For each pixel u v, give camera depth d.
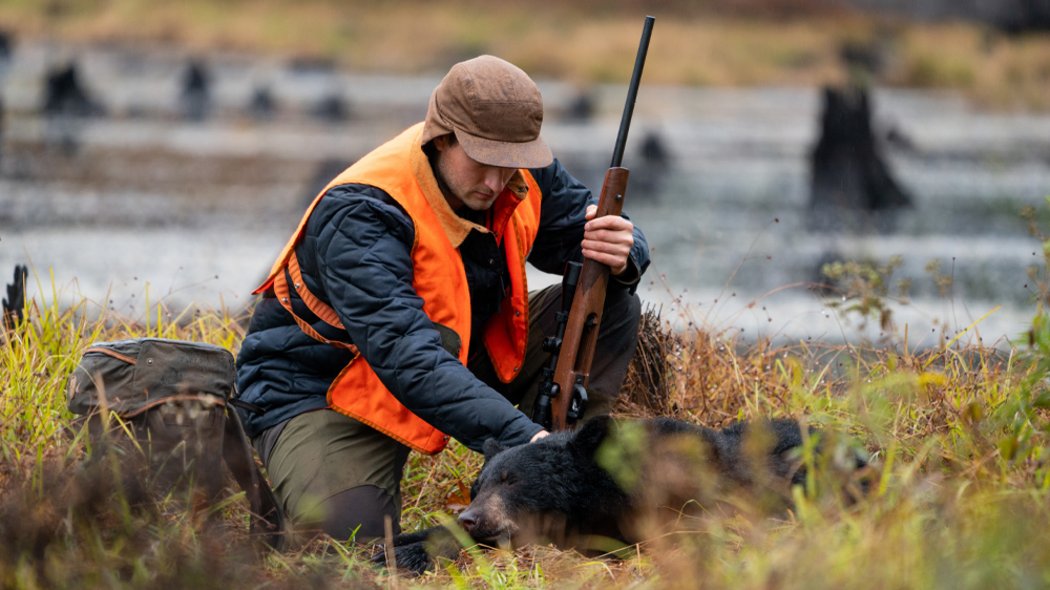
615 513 10.52
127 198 47.44
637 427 10.66
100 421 10.63
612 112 86.69
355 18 128.00
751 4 137.25
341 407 11.66
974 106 96.31
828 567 7.80
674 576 8.42
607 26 128.12
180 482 10.56
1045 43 126.38
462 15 131.00
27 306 14.24
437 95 11.40
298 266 11.70
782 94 102.00
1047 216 42.78
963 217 45.31
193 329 15.85
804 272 33.25
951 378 13.11
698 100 95.75
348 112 81.38
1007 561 7.86
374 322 11.00
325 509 11.44
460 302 11.51
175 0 125.88
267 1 130.12
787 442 10.72
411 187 11.40
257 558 9.88
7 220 40.81
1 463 9.93
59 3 120.94
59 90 76.31
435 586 9.53
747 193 52.53
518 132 11.18
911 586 7.64
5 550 8.63
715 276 32.47
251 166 58.03
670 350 14.27
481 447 10.97
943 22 135.88
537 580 9.82
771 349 16.67
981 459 9.54
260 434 12.16
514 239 12.11
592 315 11.72
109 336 15.05
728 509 10.37
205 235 39.12
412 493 13.53
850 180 47.50
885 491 9.01
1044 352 9.88
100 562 8.67
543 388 11.85
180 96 82.69
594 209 12.50
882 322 15.20
